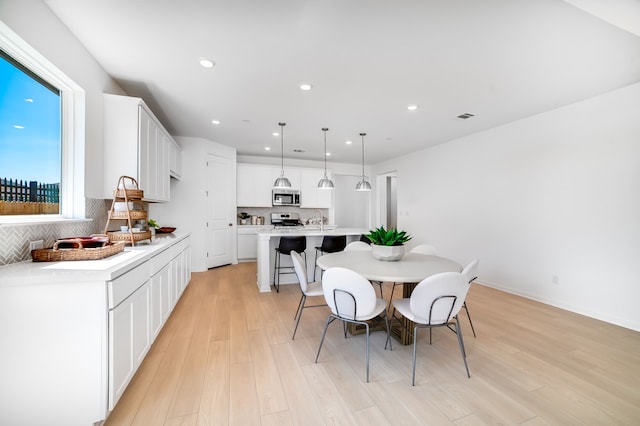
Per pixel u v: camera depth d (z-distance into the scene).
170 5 1.69
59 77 1.94
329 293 1.90
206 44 2.11
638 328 2.63
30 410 1.34
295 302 3.41
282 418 1.49
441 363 2.05
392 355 2.17
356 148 5.49
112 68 2.46
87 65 2.20
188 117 3.75
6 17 1.43
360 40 2.03
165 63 2.38
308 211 6.99
